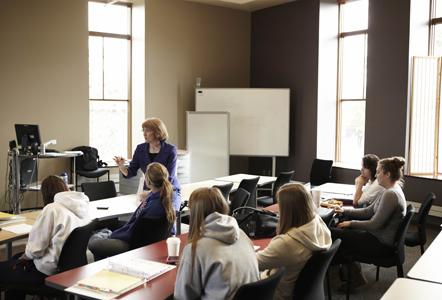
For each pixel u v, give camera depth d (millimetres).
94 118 7852
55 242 2756
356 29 7660
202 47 8445
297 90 8125
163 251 2766
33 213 3785
